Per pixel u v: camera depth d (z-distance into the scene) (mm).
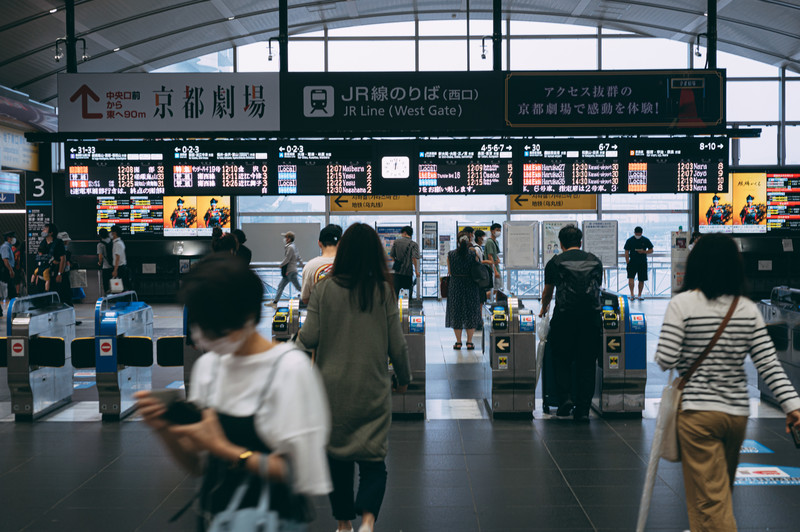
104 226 17906
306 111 9156
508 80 9125
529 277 18844
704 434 2998
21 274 17859
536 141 9695
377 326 3381
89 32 13938
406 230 10359
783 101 17797
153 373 8633
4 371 8766
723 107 9102
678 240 16922
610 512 4121
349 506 3445
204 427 1735
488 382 6781
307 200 18328
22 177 17688
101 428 6141
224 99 9188
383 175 9680
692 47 17391
